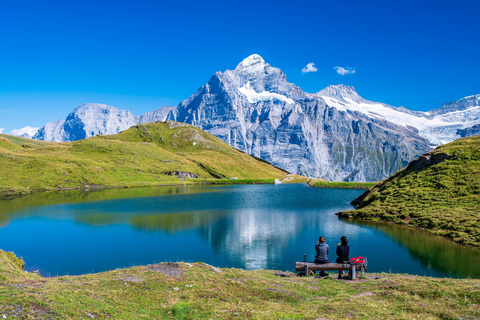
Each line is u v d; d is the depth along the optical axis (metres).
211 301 16.97
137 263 43.19
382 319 14.27
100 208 96.81
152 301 16.56
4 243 54.44
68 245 53.00
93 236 59.50
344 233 59.06
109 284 18.36
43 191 160.75
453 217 56.59
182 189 185.88
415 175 82.19
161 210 92.62
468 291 17.62
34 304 13.84
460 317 14.62
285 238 57.03
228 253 47.91
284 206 102.81
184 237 58.47
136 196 137.00
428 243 48.69
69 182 183.38
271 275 24.62
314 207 100.69
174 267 22.80
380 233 57.19
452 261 39.88
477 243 45.47
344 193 157.88
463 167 75.62
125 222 73.12
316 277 24.16
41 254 47.84
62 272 39.78
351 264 24.14
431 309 15.60
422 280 21.14
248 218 78.31
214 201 117.69
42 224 71.00
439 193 69.38
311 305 16.84
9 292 15.05
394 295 18.16
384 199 78.62
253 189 188.62
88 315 13.75
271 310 15.75
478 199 61.28
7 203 110.19
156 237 58.47
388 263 40.16
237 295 18.27
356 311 15.39
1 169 179.50
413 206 68.12
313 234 59.50
